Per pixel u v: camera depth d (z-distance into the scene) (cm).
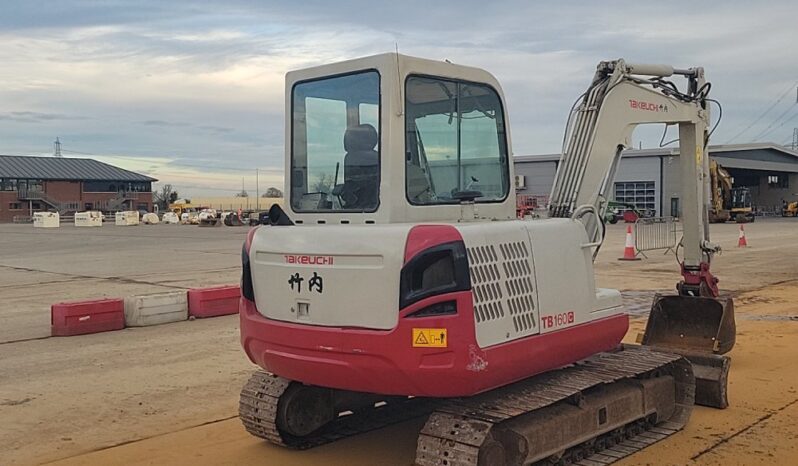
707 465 540
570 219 566
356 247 465
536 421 494
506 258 486
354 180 511
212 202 9750
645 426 611
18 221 8244
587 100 667
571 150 663
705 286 791
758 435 603
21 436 622
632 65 690
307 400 586
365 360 457
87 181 9456
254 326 518
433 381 446
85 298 1435
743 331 1020
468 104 538
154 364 873
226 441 606
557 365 529
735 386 747
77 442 607
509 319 480
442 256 450
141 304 1129
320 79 532
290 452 579
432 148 513
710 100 797
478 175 546
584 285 552
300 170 548
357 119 509
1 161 9175
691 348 767
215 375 816
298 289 493
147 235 3984
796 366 824
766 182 7269
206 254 2480
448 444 450
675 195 5184
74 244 3231
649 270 1827
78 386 777
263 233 528
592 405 536
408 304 445
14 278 1827
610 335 575
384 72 490
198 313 1200
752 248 2502
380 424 636
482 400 491
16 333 1084
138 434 625
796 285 1511
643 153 5284
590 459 544
